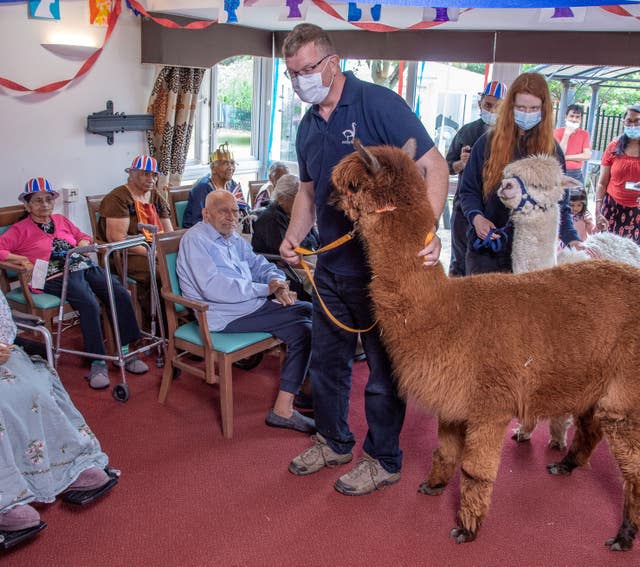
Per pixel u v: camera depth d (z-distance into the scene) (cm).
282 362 394
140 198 477
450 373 236
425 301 230
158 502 288
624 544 264
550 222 307
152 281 417
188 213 514
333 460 318
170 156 594
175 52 546
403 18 507
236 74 728
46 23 478
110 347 430
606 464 333
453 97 655
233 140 749
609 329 242
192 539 264
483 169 337
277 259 446
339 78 259
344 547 263
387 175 219
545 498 301
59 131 505
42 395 264
